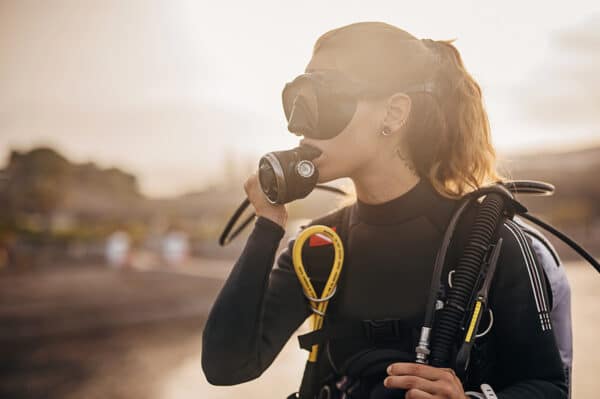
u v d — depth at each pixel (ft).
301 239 4.43
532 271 3.92
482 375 3.92
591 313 28.68
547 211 116.26
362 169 4.35
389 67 4.14
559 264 4.43
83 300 40.34
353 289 4.42
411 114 4.31
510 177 5.29
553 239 79.97
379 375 4.11
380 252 4.39
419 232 4.32
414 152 4.38
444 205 4.36
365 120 4.09
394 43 4.23
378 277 4.34
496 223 4.03
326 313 4.55
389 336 4.17
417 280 4.22
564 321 4.29
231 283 4.22
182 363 21.86
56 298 41.68
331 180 4.25
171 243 84.43
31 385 19.08
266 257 4.20
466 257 3.89
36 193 158.51
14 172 173.06
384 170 4.33
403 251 4.31
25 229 101.40
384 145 4.29
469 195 4.26
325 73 4.05
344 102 4.02
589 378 17.44
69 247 89.56
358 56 4.12
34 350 24.76
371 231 4.47
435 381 3.48
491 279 3.86
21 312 35.17
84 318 32.91
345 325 4.40
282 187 3.98
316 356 4.56
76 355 23.62
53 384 19.20
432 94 4.30
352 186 5.33
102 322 31.71
